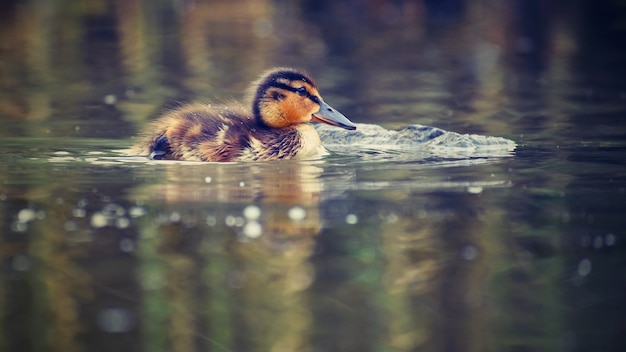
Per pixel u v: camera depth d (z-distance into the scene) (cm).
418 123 1888
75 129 1811
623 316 930
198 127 1559
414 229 1167
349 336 895
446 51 2797
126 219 1202
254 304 963
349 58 2694
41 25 3159
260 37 2992
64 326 905
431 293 994
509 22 3234
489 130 1794
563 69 2512
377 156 1571
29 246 1109
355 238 1138
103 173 1434
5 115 1956
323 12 3494
